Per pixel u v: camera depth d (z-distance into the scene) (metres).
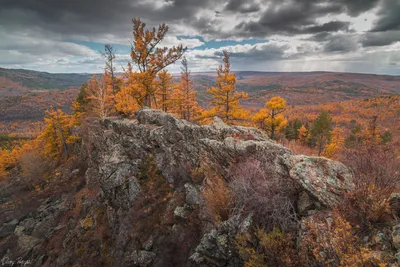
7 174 41.03
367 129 23.16
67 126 35.81
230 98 21.17
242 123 21.83
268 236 5.00
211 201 7.51
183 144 13.24
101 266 11.15
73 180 27.41
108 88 27.17
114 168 14.97
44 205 23.95
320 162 6.07
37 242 18.05
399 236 3.65
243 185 6.12
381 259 3.50
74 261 12.65
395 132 43.50
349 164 5.93
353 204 4.73
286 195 5.66
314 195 5.20
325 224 4.56
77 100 36.56
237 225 5.84
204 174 10.68
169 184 12.73
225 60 20.39
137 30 18.83
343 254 3.69
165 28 18.77
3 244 18.92
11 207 25.55
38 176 31.52
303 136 44.88
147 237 10.39
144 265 9.24
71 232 15.28
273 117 20.95
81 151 30.25
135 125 17.22
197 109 28.86
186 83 25.77
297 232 4.86
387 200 4.19
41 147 42.78
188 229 9.04
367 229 4.17
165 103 26.06
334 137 35.00
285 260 4.42
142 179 13.95
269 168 6.61
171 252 8.70
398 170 4.72
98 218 14.62
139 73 19.16
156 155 14.73
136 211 12.05
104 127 21.48
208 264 6.21
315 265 4.09
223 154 8.90
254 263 4.87
